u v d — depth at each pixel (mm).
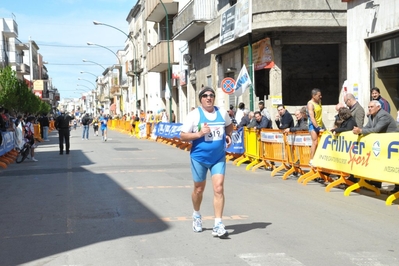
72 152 21891
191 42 33312
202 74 31078
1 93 44938
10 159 17688
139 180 12062
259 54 21125
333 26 19141
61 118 20766
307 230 6730
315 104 11375
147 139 33344
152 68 40719
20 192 10664
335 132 10000
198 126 6301
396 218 7523
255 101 21766
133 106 63719
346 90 15242
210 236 6434
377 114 9195
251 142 14461
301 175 11914
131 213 8039
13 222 7609
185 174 13195
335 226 6980
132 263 5312
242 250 5742
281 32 20109
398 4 12664
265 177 12406
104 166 15477
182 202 8977
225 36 22656
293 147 11906
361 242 6094
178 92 39344
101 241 6285
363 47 14320
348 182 10117
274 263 5215
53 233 6809
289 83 22328
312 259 5359
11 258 5652
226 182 11531
